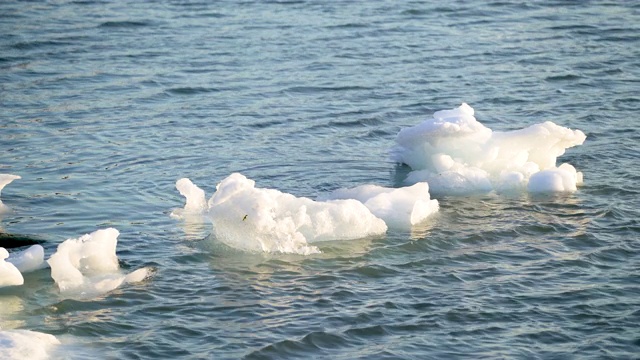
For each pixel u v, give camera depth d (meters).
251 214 28.34
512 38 53.88
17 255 27.70
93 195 32.88
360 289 25.98
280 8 60.06
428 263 27.59
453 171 33.50
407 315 24.52
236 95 44.25
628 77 46.94
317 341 23.25
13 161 36.03
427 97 44.09
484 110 42.50
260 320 24.27
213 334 23.61
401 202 30.91
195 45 52.25
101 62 49.22
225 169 35.38
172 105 43.00
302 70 48.06
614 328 23.88
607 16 58.28
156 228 30.09
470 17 58.16
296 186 33.84
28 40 52.47
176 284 26.28
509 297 25.45
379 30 55.31
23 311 24.77
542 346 23.08
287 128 40.00
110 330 23.84
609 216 30.70
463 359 22.42
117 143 38.12
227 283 26.36
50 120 40.84
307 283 26.34
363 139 38.97
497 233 29.58
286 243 28.44
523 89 45.25
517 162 34.19
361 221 29.44
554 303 25.14
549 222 30.33
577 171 34.75
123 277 26.31
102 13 58.44
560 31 55.19
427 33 54.91
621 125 40.09
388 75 47.34
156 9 59.53
